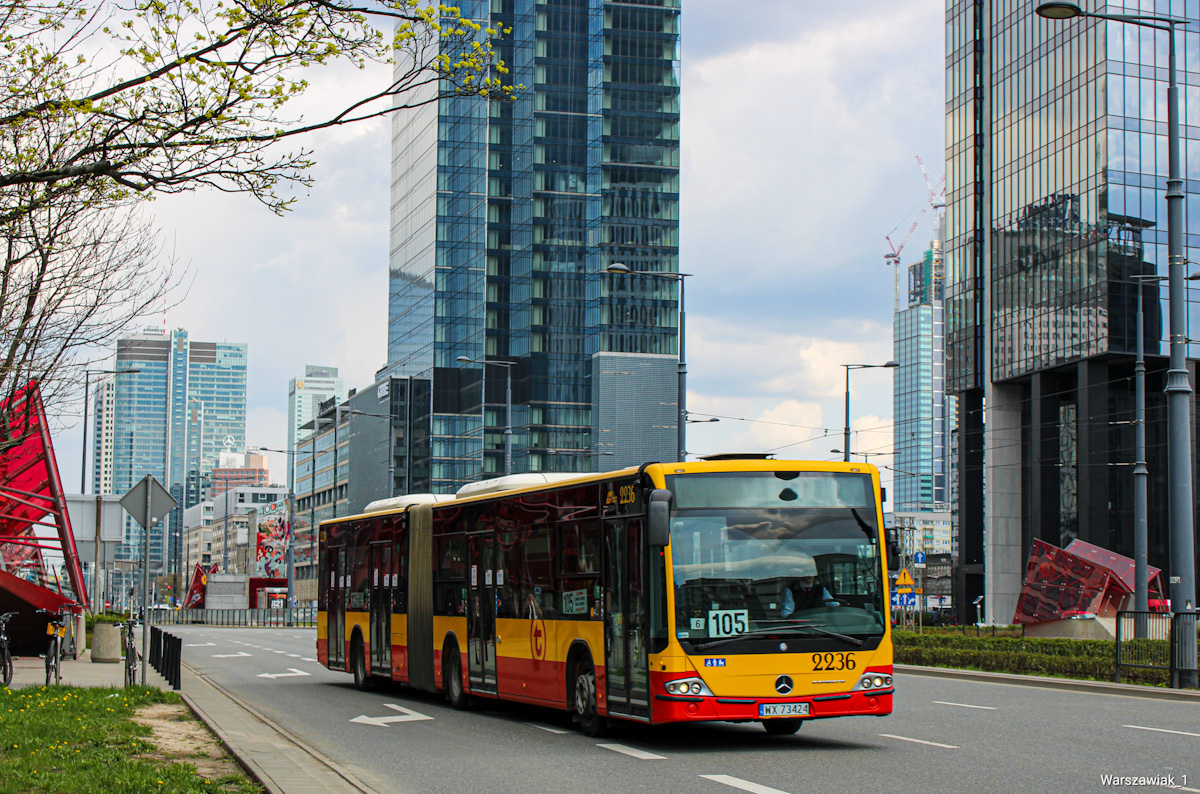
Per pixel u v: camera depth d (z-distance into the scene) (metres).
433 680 22.33
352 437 153.38
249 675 31.78
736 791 11.67
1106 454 79.50
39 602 36.06
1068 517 84.31
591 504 16.72
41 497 36.91
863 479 15.61
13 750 13.45
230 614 90.50
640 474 15.40
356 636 26.72
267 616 89.38
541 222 129.50
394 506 25.36
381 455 138.12
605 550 16.23
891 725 18.08
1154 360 80.25
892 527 15.67
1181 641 24.62
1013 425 90.06
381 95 11.18
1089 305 80.12
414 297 141.62
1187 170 80.19
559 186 130.12
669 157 130.88
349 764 13.89
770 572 14.98
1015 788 11.67
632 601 15.42
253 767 12.45
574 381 128.00
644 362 126.88
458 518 21.61
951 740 15.96
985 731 17.09
